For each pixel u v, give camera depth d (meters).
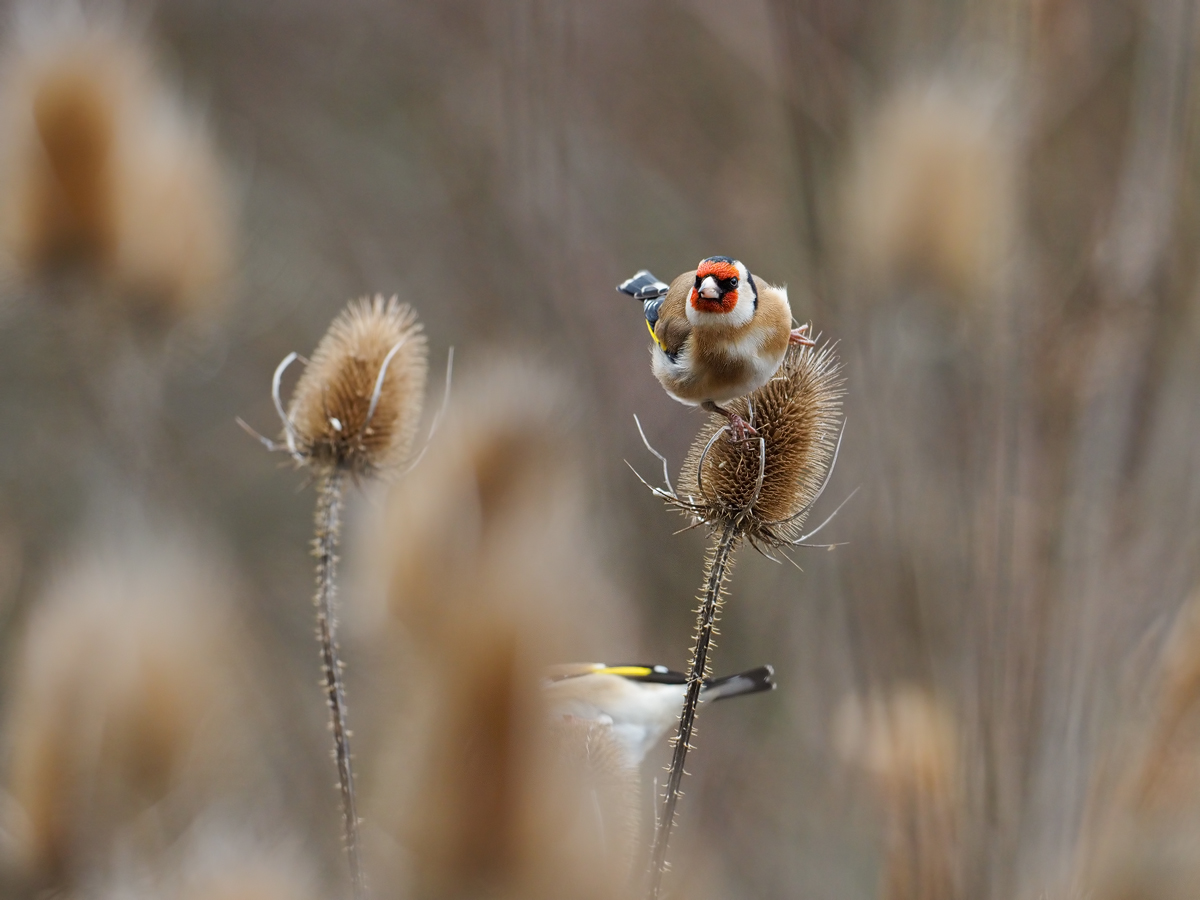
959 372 8.91
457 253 15.88
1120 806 5.89
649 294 7.18
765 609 11.83
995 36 10.70
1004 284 9.47
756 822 10.17
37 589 7.78
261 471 13.96
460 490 2.70
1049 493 8.90
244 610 7.72
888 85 10.73
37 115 8.07
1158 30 10.62
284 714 7.76
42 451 11.19
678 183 16.39
